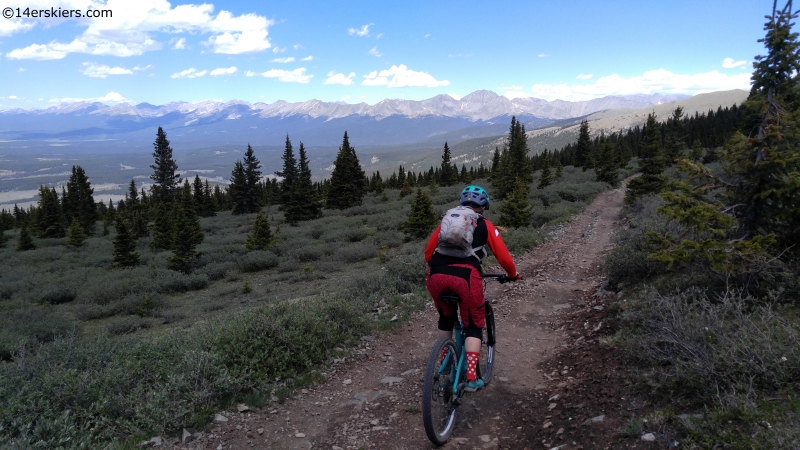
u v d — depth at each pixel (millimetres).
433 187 59688
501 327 7582
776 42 5227
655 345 4508
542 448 3854
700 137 80188
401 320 7918
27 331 14289
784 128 5121
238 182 67750
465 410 4797
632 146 102062
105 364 5430
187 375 4816
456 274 3955
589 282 10172
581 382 4883
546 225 21562
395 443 4230
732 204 5551
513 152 59750
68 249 42781
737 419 3195
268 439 4348
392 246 27375
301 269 25125
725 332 4027
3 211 71625
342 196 56625
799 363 3404
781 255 4969
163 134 77188
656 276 7219
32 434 3953
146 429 4320
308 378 5590
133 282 23844
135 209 70500
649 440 3391
